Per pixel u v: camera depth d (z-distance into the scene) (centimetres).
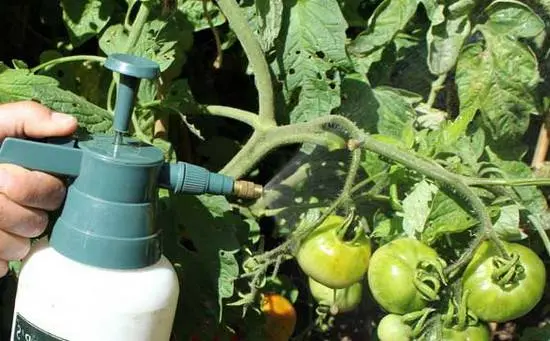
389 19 106
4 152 84
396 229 105
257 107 132
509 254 96
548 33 113
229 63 130
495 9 105
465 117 104
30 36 131
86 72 118
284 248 101
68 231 84
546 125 115
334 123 100
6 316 117
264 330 114
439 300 98
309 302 132
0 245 87
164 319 87
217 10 116
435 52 107
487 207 100
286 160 129
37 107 88
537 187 109
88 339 84
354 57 110
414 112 111
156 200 86
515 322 140
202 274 102
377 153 100
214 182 88
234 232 103
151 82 112
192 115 122
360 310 133
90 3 117
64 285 83
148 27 111
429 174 98
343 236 99
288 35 108
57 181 86
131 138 88
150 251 85
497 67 106
